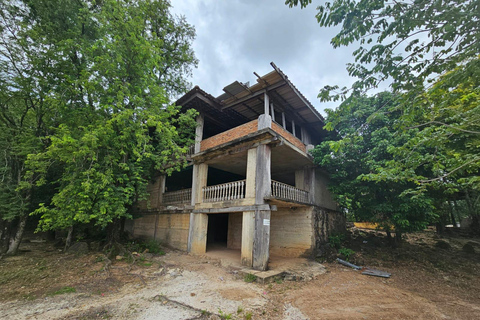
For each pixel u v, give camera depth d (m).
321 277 8.81
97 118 10.09
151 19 15.29
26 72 10.71
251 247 9.21
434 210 12.14
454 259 11.88
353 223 24.44
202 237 11.90
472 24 3.55
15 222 14.44
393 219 10.64
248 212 9.66
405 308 6.18
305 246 11.77
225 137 11.58
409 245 14.30
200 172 12.83
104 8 9.80
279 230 12.98
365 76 4.80
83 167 9.27
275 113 12.44
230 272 8.71
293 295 6.62
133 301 5.91
